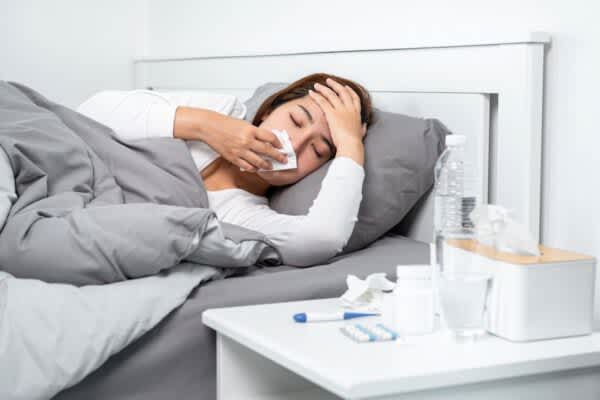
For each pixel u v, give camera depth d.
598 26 1.51
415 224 1.90
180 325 1.35
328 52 2.16
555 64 1.60
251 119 1.96
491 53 1.66
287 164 1.73
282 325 1.23
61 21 3.06
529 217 1.61
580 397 1.15
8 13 2.96
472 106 1.71
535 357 1.09
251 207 1.74
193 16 2.96
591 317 1.20
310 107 1.76
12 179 1.45
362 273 1.54
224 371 1.30
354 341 1.14
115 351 1.25
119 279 1.35
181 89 2.93
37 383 1.17
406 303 1.18
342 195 1.64
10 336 1.18
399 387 1.00
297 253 1.63
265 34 2.57
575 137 1.57
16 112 1.58
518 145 1.62
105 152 1.63
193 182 1.67
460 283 1.16
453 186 1.34
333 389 0.99
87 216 1.35
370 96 1.94
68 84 3.10
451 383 1.03
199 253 1.43
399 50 1.92
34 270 1.33
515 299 1.15
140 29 3.26
